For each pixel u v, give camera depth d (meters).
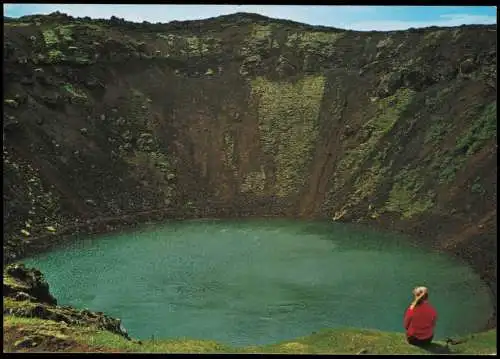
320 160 81.12
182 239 63.47
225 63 99.69
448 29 89.81
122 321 41.34
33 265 54.00
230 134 86.44
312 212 73.62
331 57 98.44
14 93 74.38
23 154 68.50
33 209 63.31
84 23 98.12
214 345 28.31
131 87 90.06
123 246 60.62
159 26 107.62
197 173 80.69
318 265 53.41
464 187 62.28
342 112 86.44
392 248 57.84
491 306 42.50
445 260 53.31
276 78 95.75
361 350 25.80
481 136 66.44
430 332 25.66
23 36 85.44
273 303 44.44
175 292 47.19
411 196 67.19
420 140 73.31
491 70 74.50
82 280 50.00
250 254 57.53
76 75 85.19
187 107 90.06
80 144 75.88
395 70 87.00
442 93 77.88
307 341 29.44
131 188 75.00
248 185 79.56
